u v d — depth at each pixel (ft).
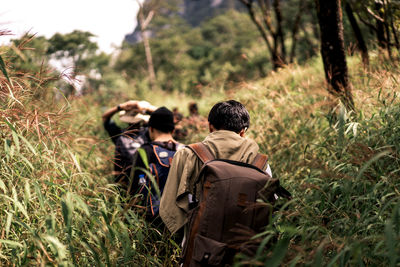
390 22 15.47
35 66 8.24
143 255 7.34
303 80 17.51
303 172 10.34
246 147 6.92
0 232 6.37
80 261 6.66
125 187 8.93
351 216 6.86
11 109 6.98
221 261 5.68
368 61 15.25
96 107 18.61
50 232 5.43
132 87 36.68
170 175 6.98
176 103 35.60
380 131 7.98
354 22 17.04
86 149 11.59
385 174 7.03
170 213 6.75
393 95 9.27
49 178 7.11
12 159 7.06
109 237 6.32
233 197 5.88
